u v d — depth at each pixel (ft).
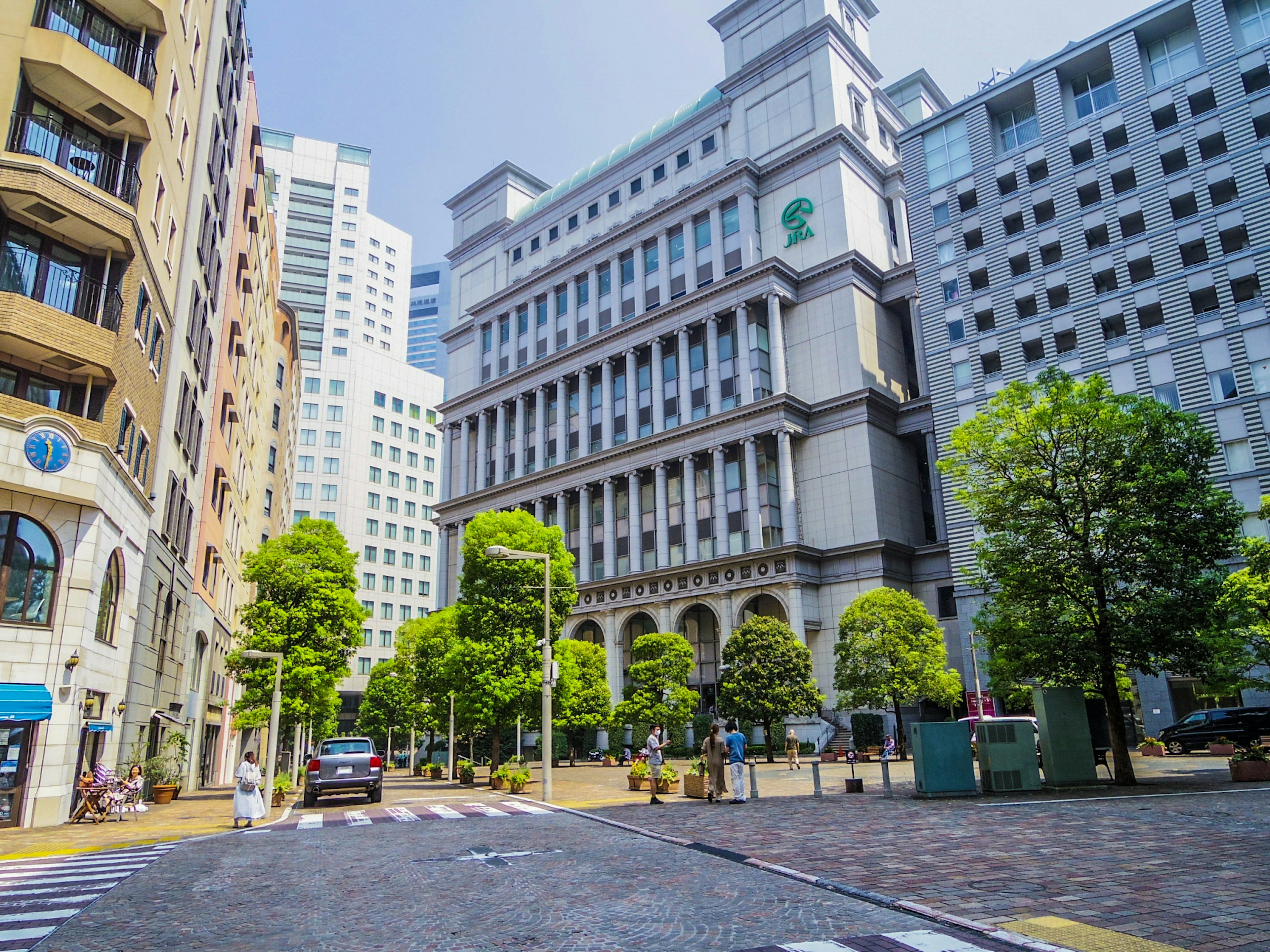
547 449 229.86
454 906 31.24
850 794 73.72
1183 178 142.00
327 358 362.53
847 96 202.28
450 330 276.82
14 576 65.05
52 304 69.67
